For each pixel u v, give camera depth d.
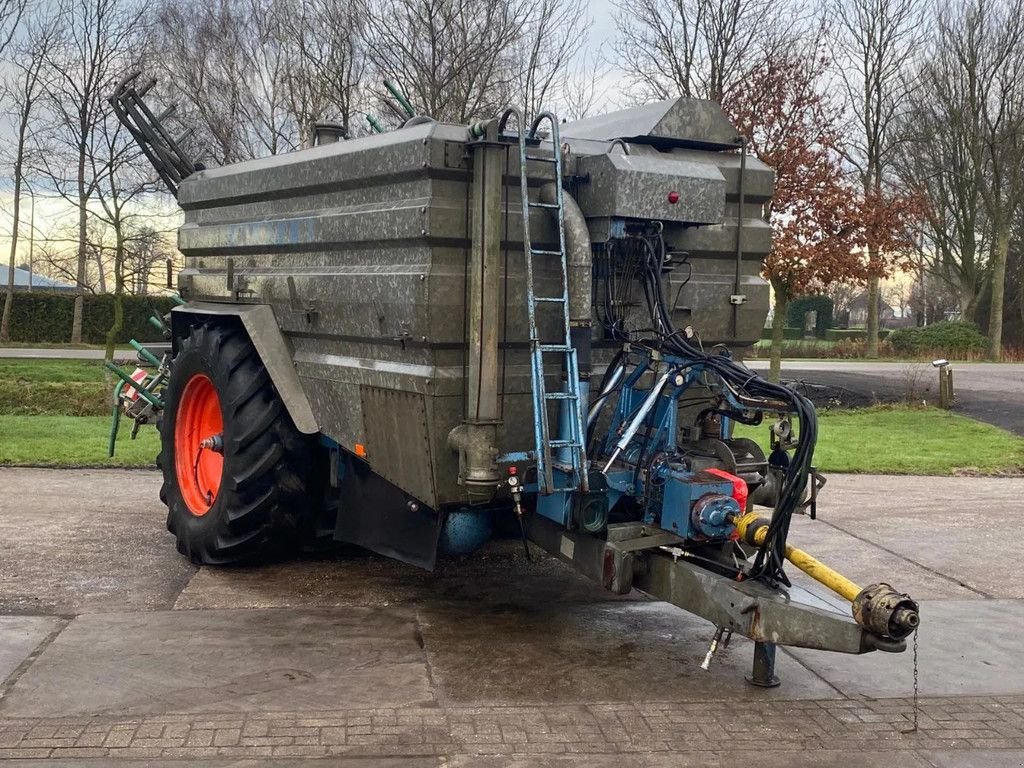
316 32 14.16
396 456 4.52
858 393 16.14
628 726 3.81
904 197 19.97
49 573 5.57
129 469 8.82
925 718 3.99
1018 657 4.73
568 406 4.18
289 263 5.23
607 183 4.23
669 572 4.19
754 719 3.93
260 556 5.69
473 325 4.05
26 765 3.34
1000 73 31.95
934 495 8.74
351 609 5.09
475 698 4.02
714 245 4.83
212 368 5.49
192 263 6.40
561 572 5.88
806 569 3.90
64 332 32.75
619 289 4.55
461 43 13.07
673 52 17.91
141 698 3.90
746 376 4.14
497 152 4.00
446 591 5.46
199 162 6.83
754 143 15.30
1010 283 36.97
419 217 4.10
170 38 15.80
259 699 3.93
